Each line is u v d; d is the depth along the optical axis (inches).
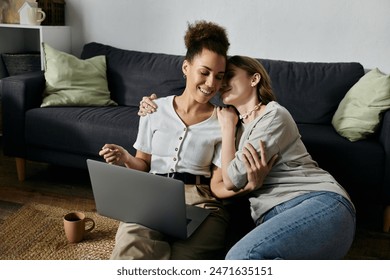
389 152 82.0
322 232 49.0
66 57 111.3
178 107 62.5
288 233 47.6
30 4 121.7
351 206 54.6
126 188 53.3
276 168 57.8
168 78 111.0
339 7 109.3
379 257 76.4
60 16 130.9
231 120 59.8
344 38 110.8
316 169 59.2
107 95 112.7
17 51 138.4
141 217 54.9
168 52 125.3
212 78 55.6
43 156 102.3
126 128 93.0
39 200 95.0
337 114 96.2
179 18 121.9
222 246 56.8
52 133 99.1
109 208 57.6
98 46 123.0
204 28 57.5
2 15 128.1
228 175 55.4
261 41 117.0
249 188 55.0
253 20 116.1
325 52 113.0
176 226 52.2
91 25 131.0
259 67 58.2
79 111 101.4
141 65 115.0
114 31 129.3
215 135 60.5
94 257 72.9
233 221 67.5
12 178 107.2
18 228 82.0
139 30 126.7
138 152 65.9
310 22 112.2
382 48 108.9
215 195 61.2
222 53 55.8
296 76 105.1
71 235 76.2
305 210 50.9
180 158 60.7
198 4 119.3
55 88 107.4
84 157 98.8
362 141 87.1
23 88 100.3
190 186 60.6
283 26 114.3
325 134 91.0
